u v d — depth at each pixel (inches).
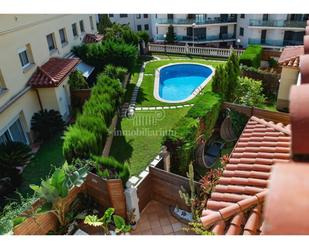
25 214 389.4
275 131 381.4
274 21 1718.8
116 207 454.0
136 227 462.9
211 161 613.0
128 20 2320.4
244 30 1894.7
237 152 349.7
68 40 1069.1
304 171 72.7
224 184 279.4
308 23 394.9
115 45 1088.8
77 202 469.7
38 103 779.4
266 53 1218.0
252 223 214.4
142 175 566.6
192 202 413.4
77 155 478.9
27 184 560.4
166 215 479.5
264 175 276.4
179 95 1177.4
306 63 196.4
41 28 832.3
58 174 416.2
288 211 63.6
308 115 98.7
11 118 642.8
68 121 850.1
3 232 356.5
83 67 1066.7
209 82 1107.3
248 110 648.4
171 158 539.5
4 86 639.1
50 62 869.8
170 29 1941.4
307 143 96.4
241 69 952.9
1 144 577.3
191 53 1616.6
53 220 437.7
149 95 994.7
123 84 994.7
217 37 1982.0
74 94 917.2
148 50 1699.1
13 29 668.7
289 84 796.0
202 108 605.6
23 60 747.4
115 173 456.4
